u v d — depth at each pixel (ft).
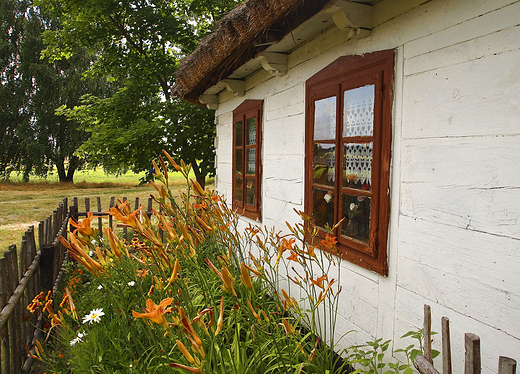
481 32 5.36
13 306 8.72
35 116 78.02
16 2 77.41
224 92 18.86
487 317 5.31
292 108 11.28
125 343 7.50
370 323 7.88
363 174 7.98
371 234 7.64
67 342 9.06
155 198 6.71
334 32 8.97
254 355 6.57
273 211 12.80
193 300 8.75
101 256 6.08
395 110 7.06
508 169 5.01
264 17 7.93
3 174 82.94
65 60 77.20
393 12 7.06
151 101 33.40
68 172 87.45
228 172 18.52
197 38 32.60
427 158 6.33
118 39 31.32
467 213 5.60
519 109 4.86
